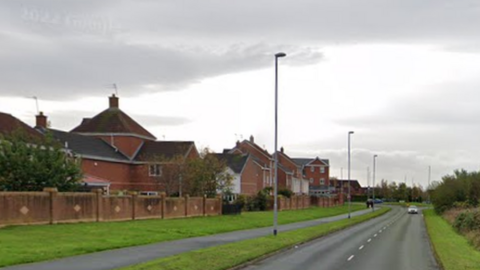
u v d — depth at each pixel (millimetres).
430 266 21750
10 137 37938
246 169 84188
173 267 18391
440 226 51719
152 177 65438
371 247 29969
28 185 35500
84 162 56438
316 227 45250
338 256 24797
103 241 26219
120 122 67625
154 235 30781
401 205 136250
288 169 115000
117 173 63062
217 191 64375
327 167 141125
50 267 17859
